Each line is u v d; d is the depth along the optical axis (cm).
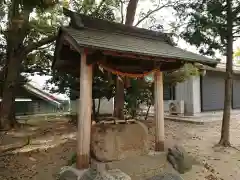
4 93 858
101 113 1191
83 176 334
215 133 721
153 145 520
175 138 655
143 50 382
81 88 364
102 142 419
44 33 852
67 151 519
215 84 1188
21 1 595
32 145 584
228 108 567
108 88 776
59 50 456
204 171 398
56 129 834
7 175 382
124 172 364
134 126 473
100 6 881
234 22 549
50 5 614
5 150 530
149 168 389
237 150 526
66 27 412
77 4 888
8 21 777
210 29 558
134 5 814
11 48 852
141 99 848
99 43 341
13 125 859
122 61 505
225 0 540
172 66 480
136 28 515
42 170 403
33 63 1021
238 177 378
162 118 477
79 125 362
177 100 1107
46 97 1452
